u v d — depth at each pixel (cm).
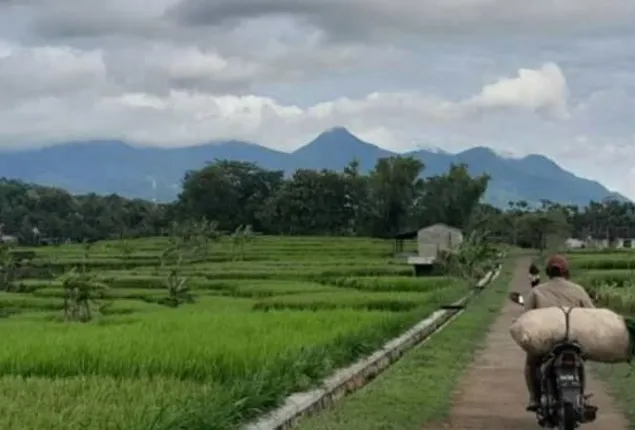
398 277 5534
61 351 1625
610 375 1534
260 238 11950
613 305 3434
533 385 995
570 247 12319
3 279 5806
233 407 952
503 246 11650
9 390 1259
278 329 2106
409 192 13575
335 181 13688
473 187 13575
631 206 15262
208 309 3481
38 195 14462
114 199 15212
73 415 1034
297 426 1038
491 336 2380
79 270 6009
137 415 1004
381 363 1691
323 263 7262
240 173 14138
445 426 1098
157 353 1545
